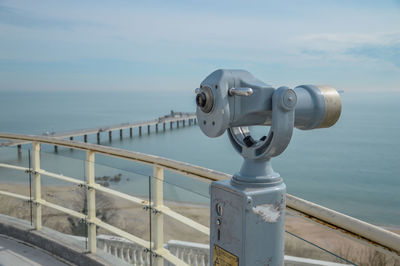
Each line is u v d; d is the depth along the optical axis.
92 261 2.64
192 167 2.09
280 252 1.33
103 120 141.50
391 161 60.16
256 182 1.28
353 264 1.16
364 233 1.27
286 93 1.17
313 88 1.32
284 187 1.31
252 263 1.27
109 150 2.73
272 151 1.23
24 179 3.20
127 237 2.36
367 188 42.50
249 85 1.21
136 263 2.33
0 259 2.94
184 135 87.94
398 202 37.09
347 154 66.88
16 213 3.33
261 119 1.30
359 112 187.00
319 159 61.00
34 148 3.38
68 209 2.86
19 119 141.38
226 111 1.19
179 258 1.96
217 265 1.40
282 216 1.32
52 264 2.86
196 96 1.29
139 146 71.81
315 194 39.81
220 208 1.37
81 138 82.44
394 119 145.62
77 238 2.84
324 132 106.88
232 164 56.69
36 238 3.12
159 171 2.43
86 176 2.68
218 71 1.23
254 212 1.25
